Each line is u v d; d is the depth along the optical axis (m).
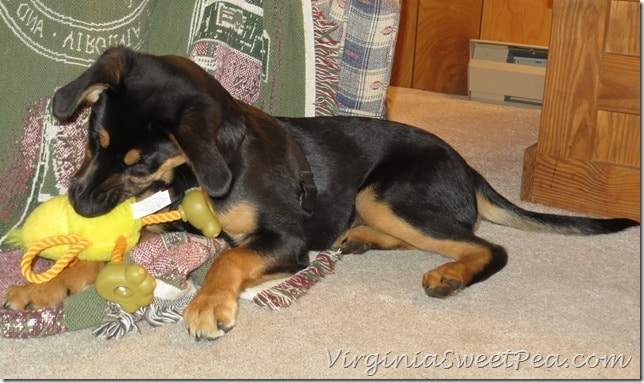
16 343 1.57
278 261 1.74
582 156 2.23
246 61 2.05
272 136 1.83
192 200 1.67
